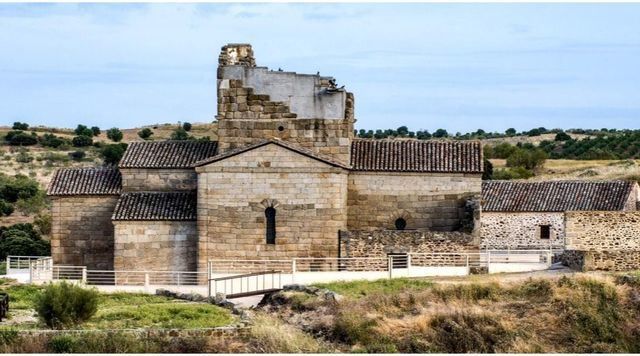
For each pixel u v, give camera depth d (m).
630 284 63.94
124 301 69.19
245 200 78.00
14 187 150.25
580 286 63.28
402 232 77.44
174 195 80.62
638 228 77.56
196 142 82.94
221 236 78.00
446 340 58.22
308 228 77.88
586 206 97.06
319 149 78.81
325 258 77.62
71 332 55.78
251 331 57.12
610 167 150.38
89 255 82.06
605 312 61.06
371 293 65.62
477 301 63.06
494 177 150.38
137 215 78.81
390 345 57.03
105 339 54.69
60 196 82.06
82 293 60.81
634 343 59.28
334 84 79.00
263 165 78.00
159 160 81.06
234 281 74.31
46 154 184.50
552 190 99.69
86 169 83.94
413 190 80.19
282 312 63.47
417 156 81.06
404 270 74.81
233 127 78.88
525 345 57.91
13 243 114.69
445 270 74.81
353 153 81.06
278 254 77.88
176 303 68.12
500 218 98.31
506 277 69.44
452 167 80.06
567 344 58.78
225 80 78.94
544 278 65.31
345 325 59.09
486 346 57.94
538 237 97.56
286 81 79.00
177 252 78.94
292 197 77.94
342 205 78.25
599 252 70.69
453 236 77.31
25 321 61.41
